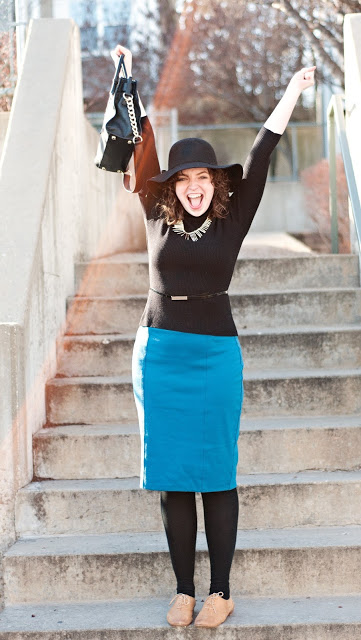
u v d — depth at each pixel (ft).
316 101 46.37
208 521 8.86
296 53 39.22
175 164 8.82
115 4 38.06
